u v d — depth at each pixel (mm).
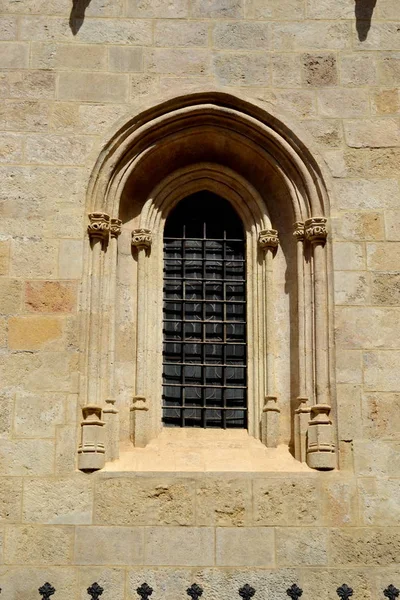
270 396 11766
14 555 10594
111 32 12586
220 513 10836
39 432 11047
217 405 12094
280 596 10539
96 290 11672
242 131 12508
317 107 12414
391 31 12766
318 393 11414
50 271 11625
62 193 11914
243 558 10672
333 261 11805
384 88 12516
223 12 12742
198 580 10578
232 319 12430
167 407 12039
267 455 11508
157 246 12438
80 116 12211
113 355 11680
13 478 10859
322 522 10836
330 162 12203
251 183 12711
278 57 12594
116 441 11336
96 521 10750
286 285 12297
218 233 12742
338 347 11508
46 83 12305
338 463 11094
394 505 10922
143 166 12508
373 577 10641
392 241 11906
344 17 12789
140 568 10594
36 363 11289
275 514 10852
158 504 10844
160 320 12211
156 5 12727
